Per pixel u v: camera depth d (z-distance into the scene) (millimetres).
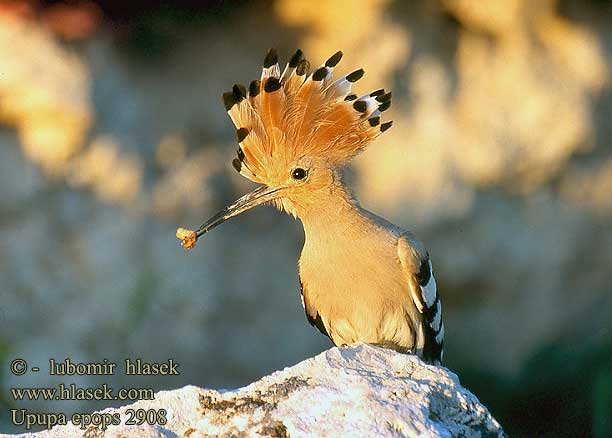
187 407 5977
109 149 13312
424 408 5809
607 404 13812
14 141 13125
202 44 14328
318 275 7797
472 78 14188
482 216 14141
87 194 13344
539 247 14438
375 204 13898
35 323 13195
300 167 7723
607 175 14562
